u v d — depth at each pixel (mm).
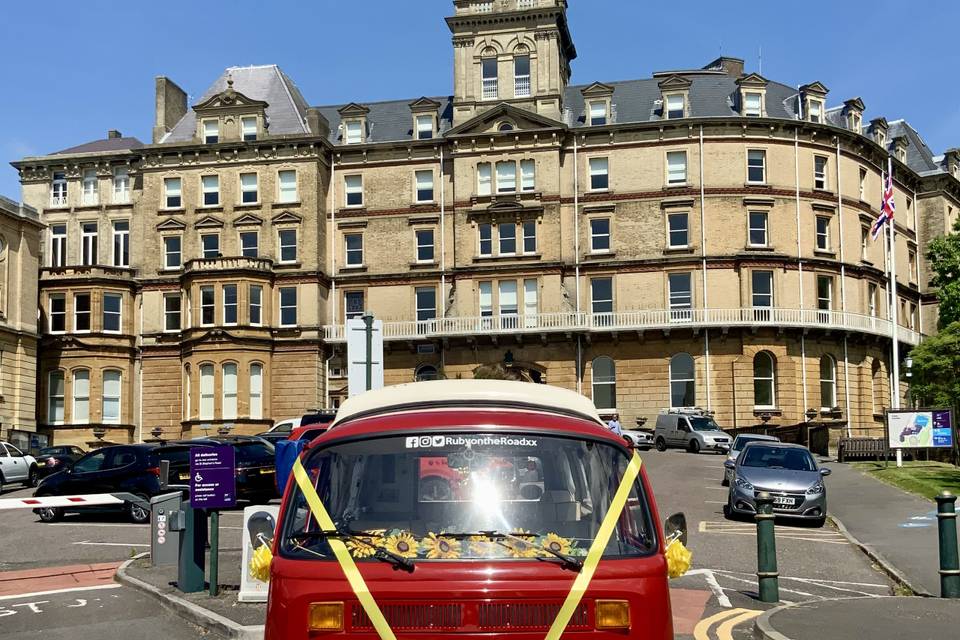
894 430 33719
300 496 5363
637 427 47500
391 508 5336
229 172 55844
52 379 54625
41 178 59156
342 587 4855
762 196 52156
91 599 12555
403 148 55469
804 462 22609
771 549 12344
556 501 5375
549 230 52656
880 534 19703
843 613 10875
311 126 56062
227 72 60125
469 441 5441
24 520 23188
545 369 52250
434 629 4777
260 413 53062
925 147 68625
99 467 22438
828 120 57750
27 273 51781
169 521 12297
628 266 52281
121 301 55750
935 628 10039
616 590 4898
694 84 55656
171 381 54719
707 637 10133
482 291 53125
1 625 11086
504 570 4910
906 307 60281
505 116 53406
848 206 54125
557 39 54375
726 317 50812
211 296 53438
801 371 51188
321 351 54062
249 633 9898
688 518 22188
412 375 53906
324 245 55594
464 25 55031
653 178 52719
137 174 58125
